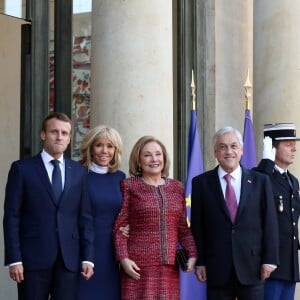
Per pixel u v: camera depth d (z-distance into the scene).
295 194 7.20
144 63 7.87
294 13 9.29
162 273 6.22
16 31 8.70
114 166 6.52
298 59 9.27
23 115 8.62
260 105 9.45
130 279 6.21
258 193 6.55
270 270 6.50
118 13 7.87
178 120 10.17
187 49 10.30
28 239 5.93
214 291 6.52
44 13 8.73
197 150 8.27
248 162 8.54
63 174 6.10
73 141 8.92
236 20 10.91
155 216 6.22
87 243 6.12
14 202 5.93
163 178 6.46
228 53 10.74
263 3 9.47
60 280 5.96
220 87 10.60
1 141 8.80
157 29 7.96
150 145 6.37
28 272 5.89
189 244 6.42
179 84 10.24
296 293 8.95
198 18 10.43
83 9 9.01
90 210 6.24
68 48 8.91
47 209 5.96
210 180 6.60
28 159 6.08
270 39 9.37
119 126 7.83
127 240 6.29
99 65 7.94
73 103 8.95
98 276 6.30
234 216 6.48
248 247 6.46
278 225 7.07
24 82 8.65
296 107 9.23
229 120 10.70
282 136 7.23
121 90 7.84
